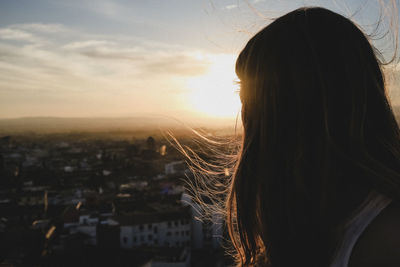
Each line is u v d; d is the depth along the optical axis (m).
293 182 1.11
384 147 1.07
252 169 1.25
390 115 1.11
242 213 1.30
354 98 1.05
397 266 0.85
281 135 1.14
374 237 0.90
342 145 1.05
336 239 0.98
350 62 1.08
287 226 1.11
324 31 1.11
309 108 1.09
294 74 1.11
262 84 1.19
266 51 1.18
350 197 0.99
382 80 1.16
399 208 0.90
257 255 1.36
